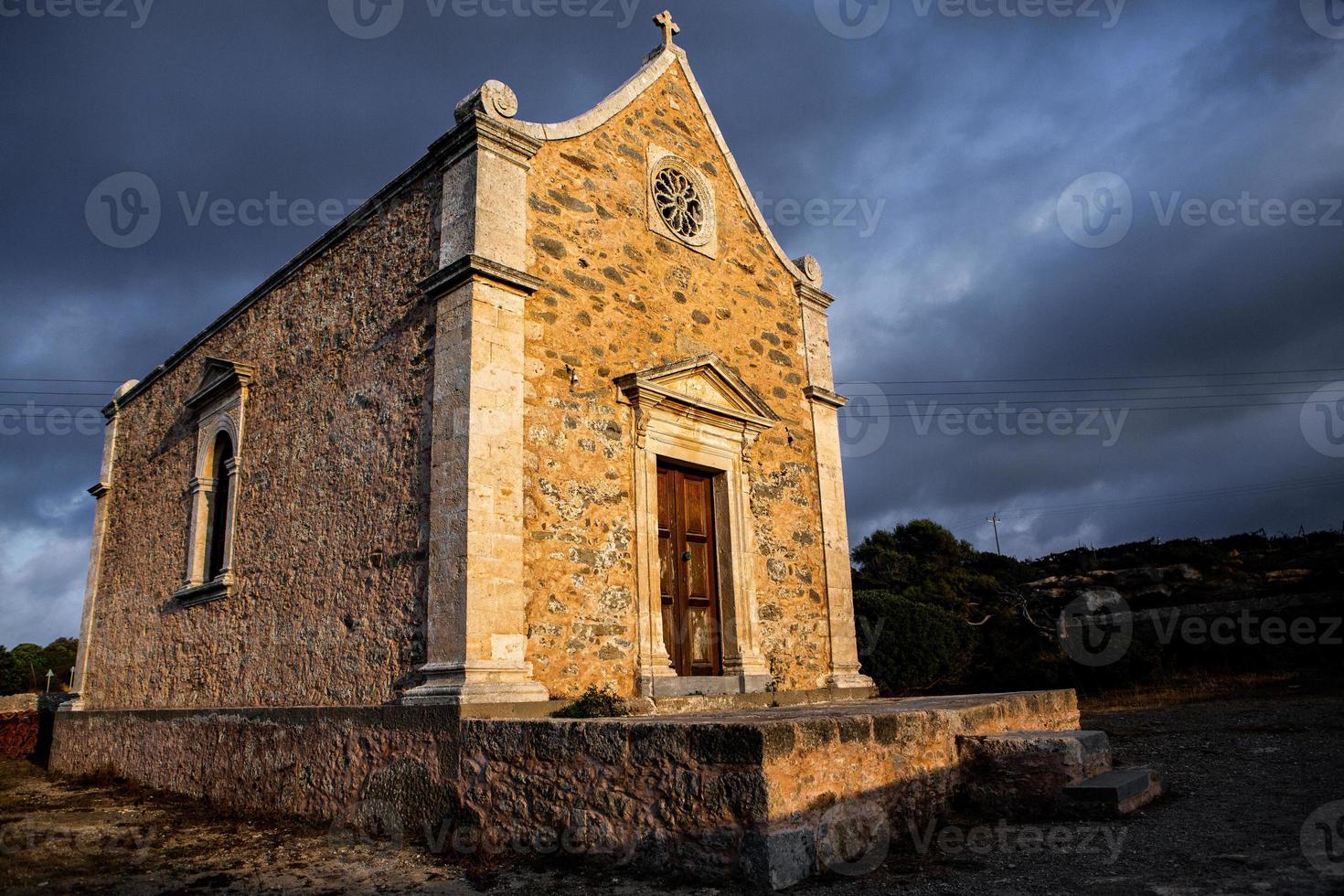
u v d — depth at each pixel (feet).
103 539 48.70
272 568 31.30
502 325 24.91
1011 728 23.26
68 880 19.31
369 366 28.30
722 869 15.12
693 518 30.99
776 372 35.55
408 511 25.08
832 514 35.83
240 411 35.81
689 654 29.45
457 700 21.12
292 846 22.31
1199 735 31.50
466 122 25.89
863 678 34.35
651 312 30.45
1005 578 77.87
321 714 25.85
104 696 44.24
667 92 34.24
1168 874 14.25
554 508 25.44
